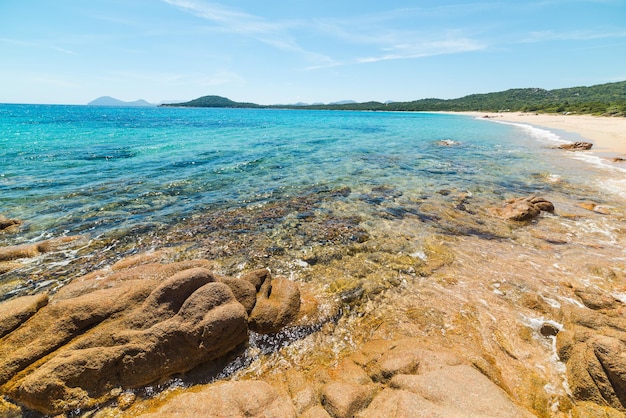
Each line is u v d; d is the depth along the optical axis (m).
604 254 10.00
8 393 5.39
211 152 27.33
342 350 6.54
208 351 6.14
